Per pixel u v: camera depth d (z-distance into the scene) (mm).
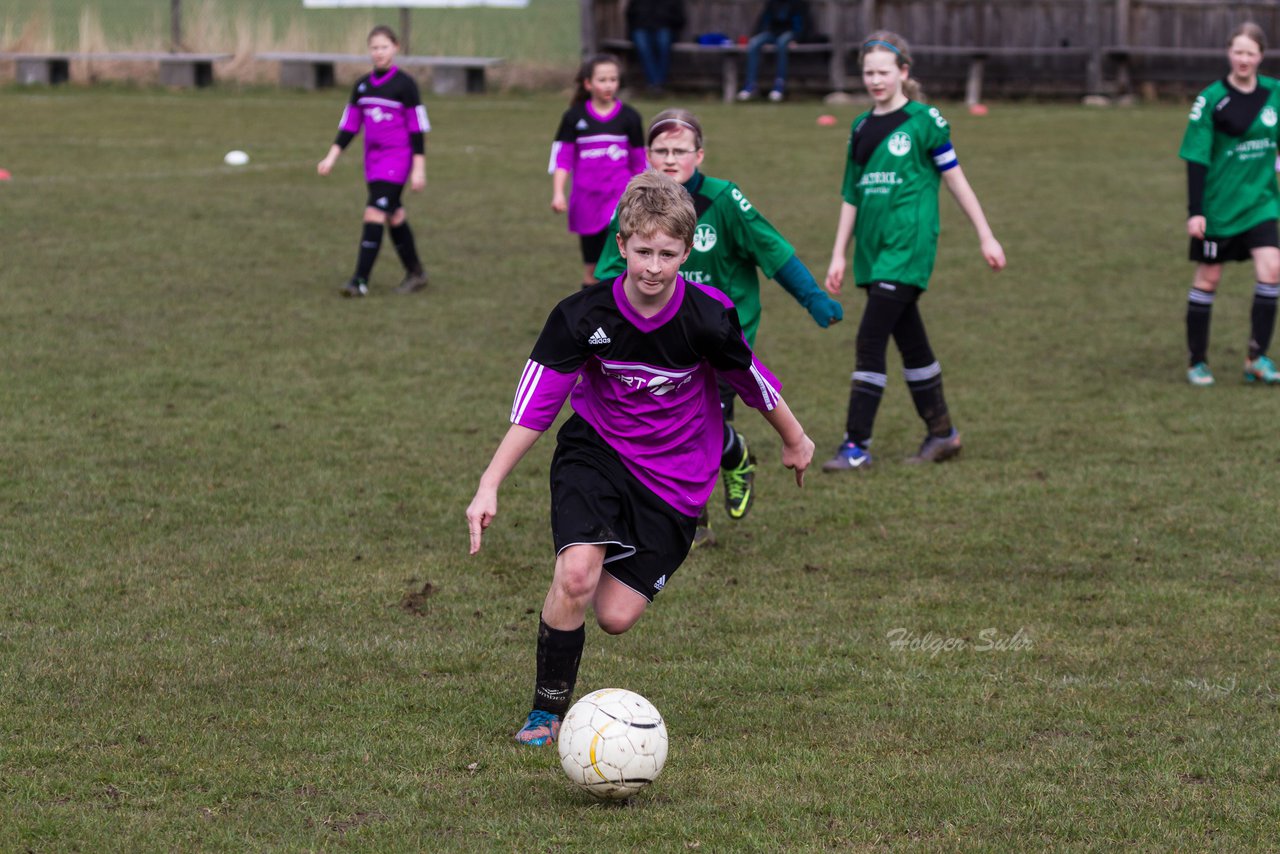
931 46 92625
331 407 30219
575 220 39500
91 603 19391
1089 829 13445
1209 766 14812
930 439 27422
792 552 22266
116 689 16578
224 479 25250
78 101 84812
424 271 45062
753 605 19922
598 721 13734
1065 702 16531
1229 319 40688
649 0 88500
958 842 13148
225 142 70500
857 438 26922
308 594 20000
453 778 14484
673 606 19891
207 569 20875
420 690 16766
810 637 18672
